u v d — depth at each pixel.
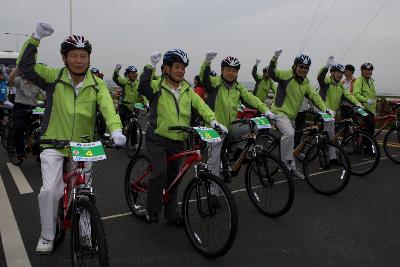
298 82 5.44
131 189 4.32
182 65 3.57
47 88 3.09
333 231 3.87
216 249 3.29
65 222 3.05
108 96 3.11
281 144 5.43
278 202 4.19
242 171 6.27
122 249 3.44
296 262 3.21
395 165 6.80
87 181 2.96
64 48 2.96
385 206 4.65
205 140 3.28
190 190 3.48
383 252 3.40
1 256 3.26
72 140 3.10
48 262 3.16
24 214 4.25
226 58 4.43
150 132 3.70
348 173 4.85
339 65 6.55
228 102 4.46
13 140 6.59
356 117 7.24
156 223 4.07
